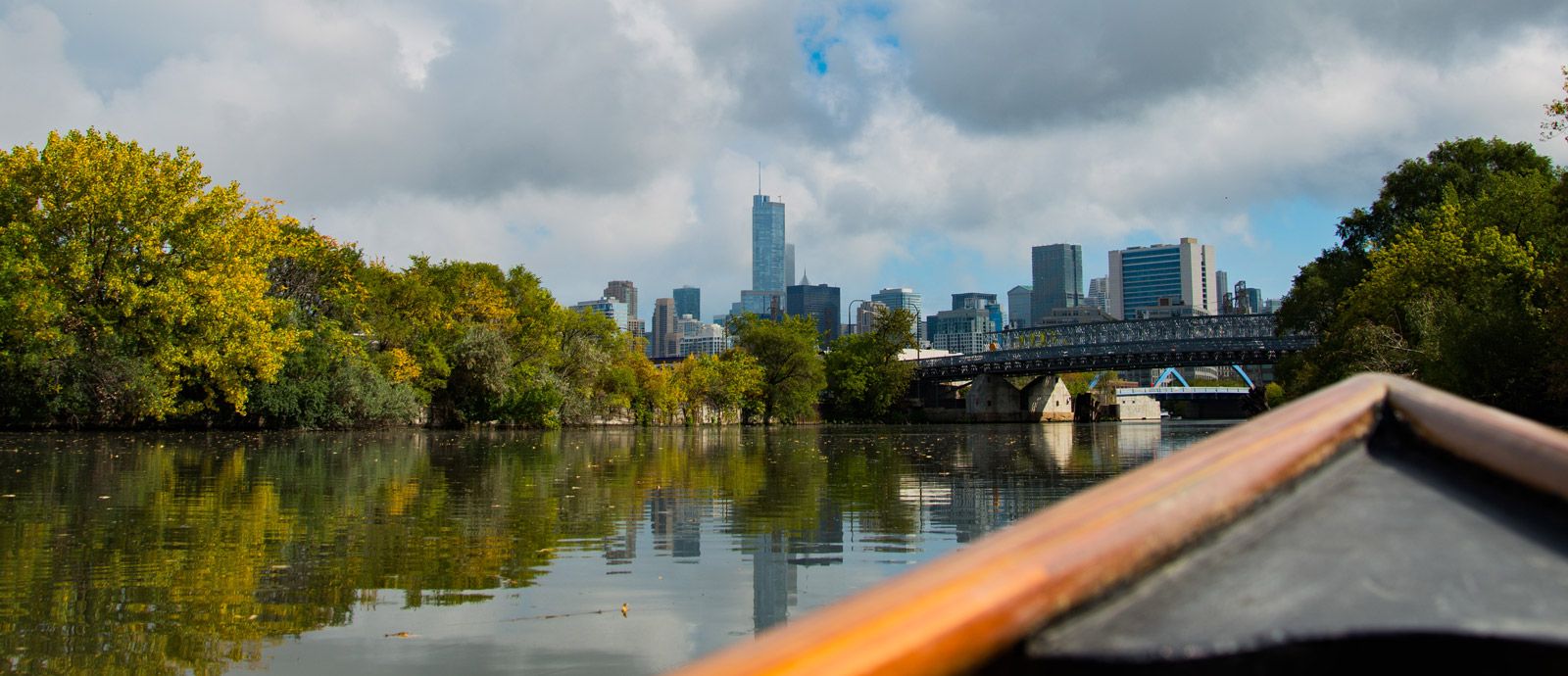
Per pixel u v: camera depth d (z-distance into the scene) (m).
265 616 6.46
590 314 63.25
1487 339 25.42
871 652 0.84
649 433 50.75
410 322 49.94
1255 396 82.19
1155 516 1.12
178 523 10.83
